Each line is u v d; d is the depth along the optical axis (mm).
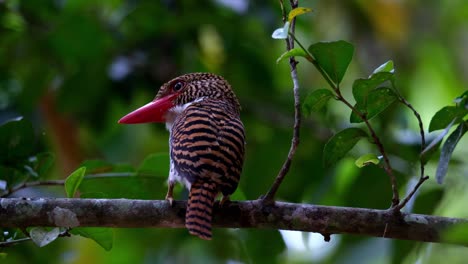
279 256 11500
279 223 7406
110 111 13945
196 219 7262
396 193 7309
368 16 15711
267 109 13727
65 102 13273
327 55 7016
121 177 9273
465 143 13969
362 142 11789
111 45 13367
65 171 14289
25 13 13164
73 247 12711
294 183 12219
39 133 13039
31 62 13375
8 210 7324
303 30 13984
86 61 12883
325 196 12039
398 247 10477
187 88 9805
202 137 7629
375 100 7363
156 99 9961
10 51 13391
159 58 13516
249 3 13102
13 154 8734
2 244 7453
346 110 15570
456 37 16703
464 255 11727
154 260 12547
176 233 12664
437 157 10875
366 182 11109
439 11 16484
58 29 12609
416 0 16391
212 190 7414
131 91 13391
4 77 13500
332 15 15672
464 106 7371
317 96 7273
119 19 13250
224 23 13641
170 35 13562
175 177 7719
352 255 11398
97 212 7363
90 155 14461
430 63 16672
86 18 12625
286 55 7016
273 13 13188
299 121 7262
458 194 10945
